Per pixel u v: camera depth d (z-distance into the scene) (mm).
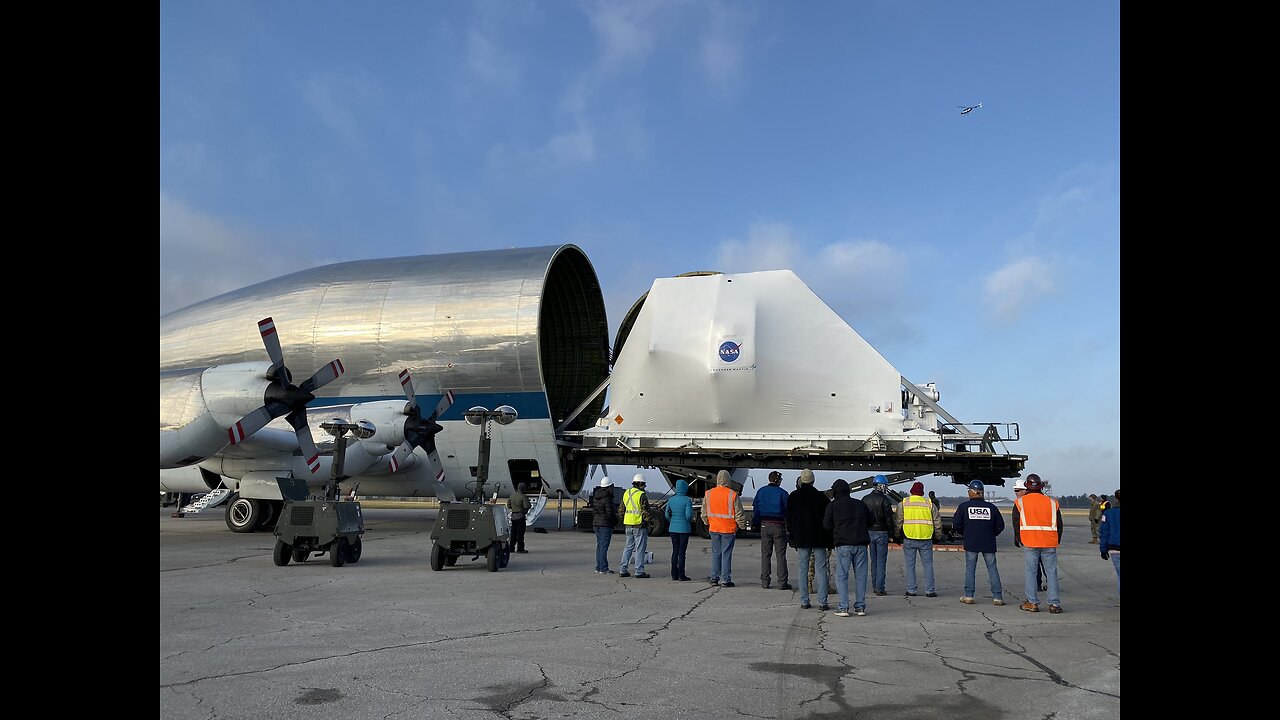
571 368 30406
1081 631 8844
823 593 10352
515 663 6980
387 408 20375
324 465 22078
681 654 7414
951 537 22375
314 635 8195
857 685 6320
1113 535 12016
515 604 10445
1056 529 10281
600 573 14211
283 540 14648
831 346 23016
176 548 17984
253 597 10852
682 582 13203
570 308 30188
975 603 11156
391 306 26406
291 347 26828
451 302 25953
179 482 25875
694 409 23641
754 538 24141
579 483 26781
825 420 22750
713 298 23922
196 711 5457
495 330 25281
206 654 7242
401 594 11250
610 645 7801
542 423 24891
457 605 10305
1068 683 6430
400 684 6219
